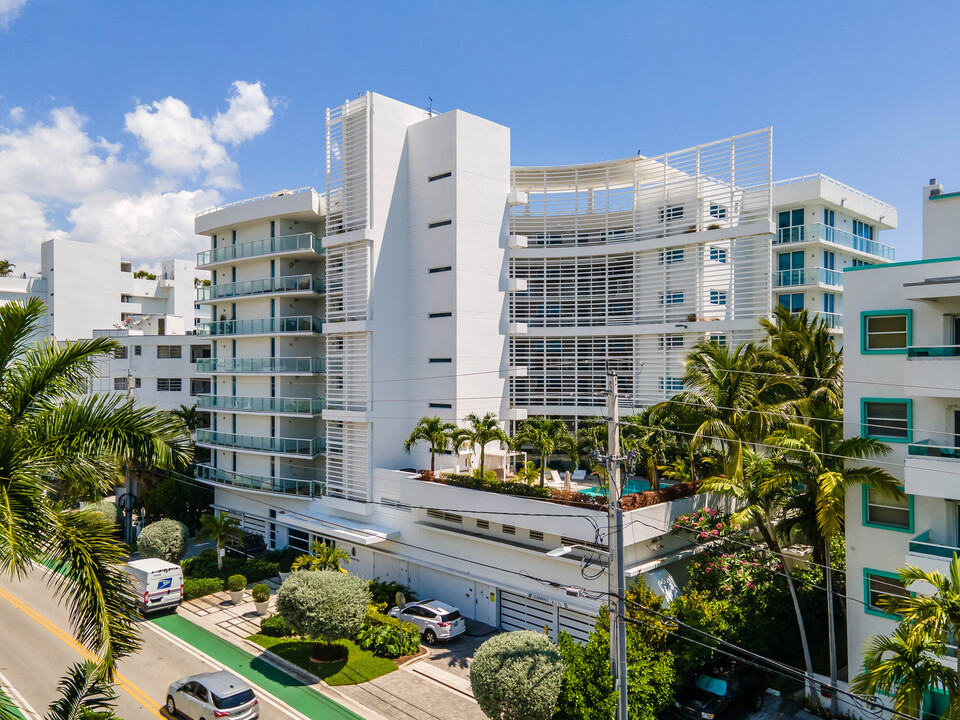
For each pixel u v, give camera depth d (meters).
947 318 19.06
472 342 35.12
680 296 37.12
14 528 9.43
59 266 65.00
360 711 21.23
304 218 41.69
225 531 35.28
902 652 14.07
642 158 38.97
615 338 38.91
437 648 26.05
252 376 42.81
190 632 27.91
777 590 23.44
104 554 10.55
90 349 11.67
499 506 27.52
